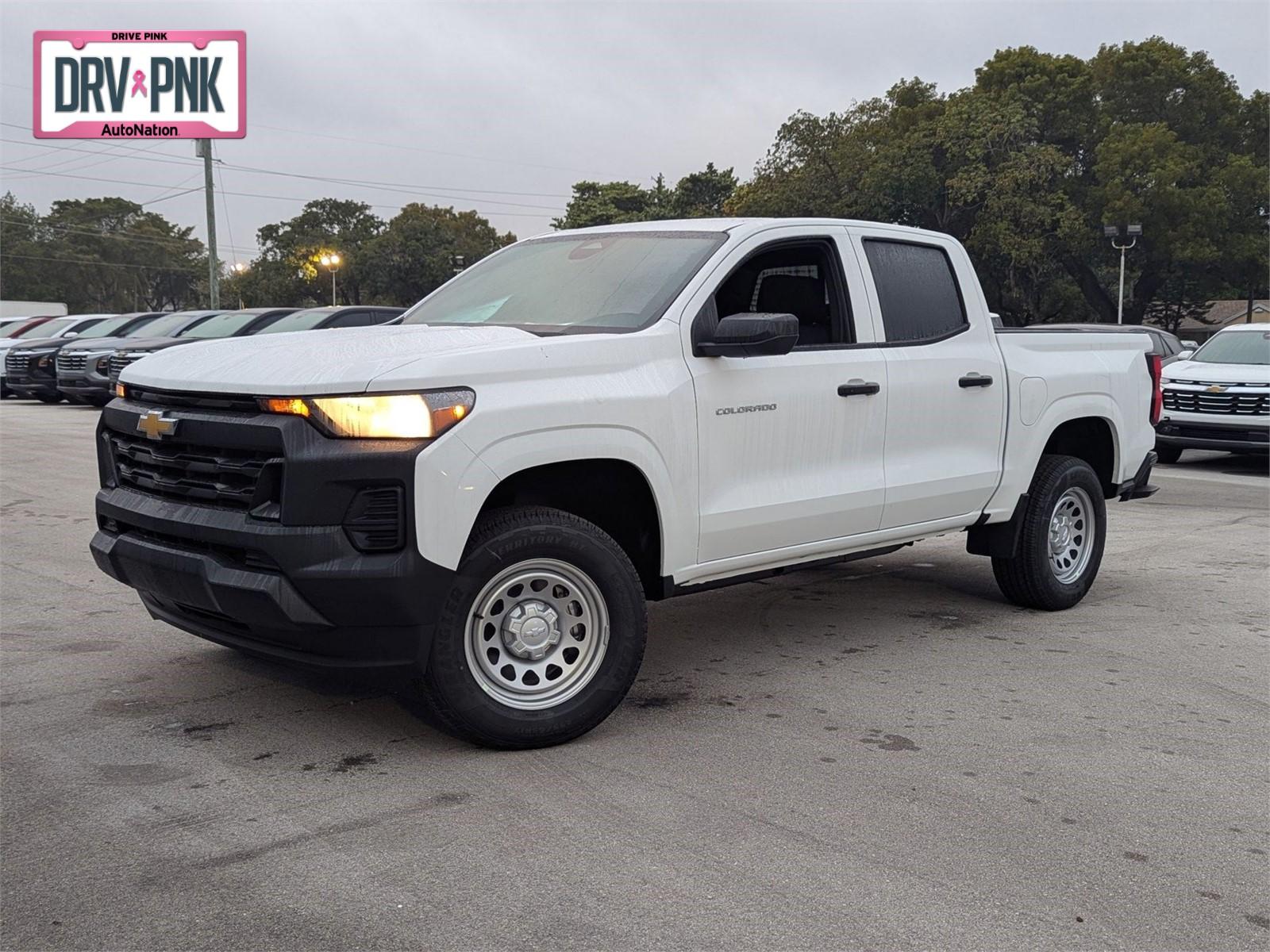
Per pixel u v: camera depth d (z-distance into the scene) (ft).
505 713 13.03
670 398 14.20
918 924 9.43
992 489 18.92
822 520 16.16
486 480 12.47
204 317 63.16
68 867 10.32
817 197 150.20
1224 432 41.86
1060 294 166.40
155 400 13.71
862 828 11.27
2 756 13.00
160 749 13.28
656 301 14.90
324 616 12.05
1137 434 22.11
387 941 9.09
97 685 15.61
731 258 15.51
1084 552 20.88
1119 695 15.66
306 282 320.50
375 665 12.39
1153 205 142.82
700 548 14.82
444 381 12.37
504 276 17.16
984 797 12.08
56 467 38.47
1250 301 183.62
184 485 13.07
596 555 13.42
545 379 13.20
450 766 12.85
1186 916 9.66
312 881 10.05
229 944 9.03
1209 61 156.56
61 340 69.31
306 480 11.88
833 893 9.93
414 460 12.03
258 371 12.73
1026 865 10.53
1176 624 19.62
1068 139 153.17
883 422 16.98
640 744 13.61
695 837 11.03
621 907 9.65
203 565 12.50
